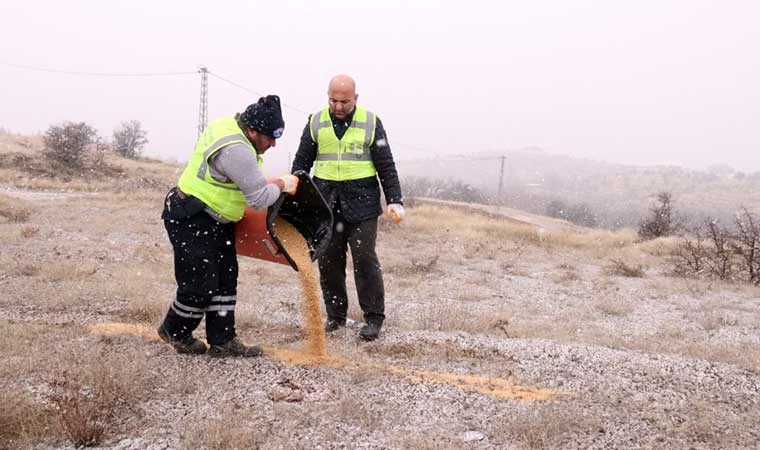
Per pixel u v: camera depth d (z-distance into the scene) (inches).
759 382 174.6
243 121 170.2
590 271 513.3
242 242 180.7
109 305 251.9
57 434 125.6
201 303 174.2
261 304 275.6
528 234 755.4
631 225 2795.3
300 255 184.5
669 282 464.1
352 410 139.9
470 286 395.5
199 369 165.3
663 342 245.4
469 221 861.2
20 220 573.6
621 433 136.2
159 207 764.0
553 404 148.4
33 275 314.3
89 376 149.8
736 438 135.1
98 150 1433.3
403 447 125.6
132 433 127.8
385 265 454.0
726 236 552.1
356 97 213.6
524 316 301.4
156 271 349.4
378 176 221.5
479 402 152.6
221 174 166.4
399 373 171.3
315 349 186.5
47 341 184.4
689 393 163.5
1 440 121.7
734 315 334.0
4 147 1357.0
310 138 217.6
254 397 147.8
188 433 125.3
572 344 215.2
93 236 508.4
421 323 249.6
